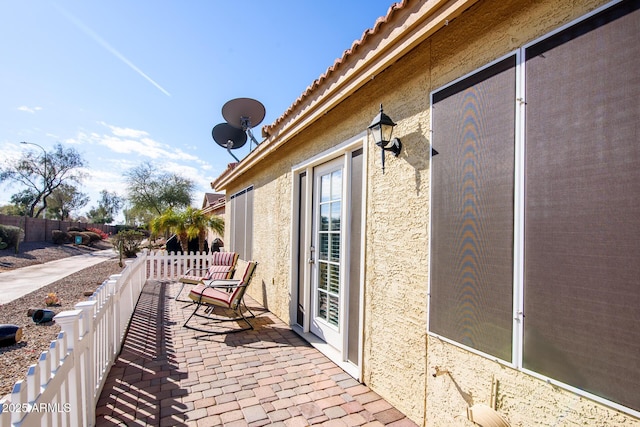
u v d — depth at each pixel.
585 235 1.49
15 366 3.54
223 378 3.23
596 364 1.43
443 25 2.10
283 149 5.45
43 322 5.15
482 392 1.92
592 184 1.47
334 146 3.85
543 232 1.65
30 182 28.39
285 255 5.20
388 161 2.88
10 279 9.54
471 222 2.03
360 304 3.20
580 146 1.52
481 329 1.94
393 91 2.86
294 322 4.94
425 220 2.43
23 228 20.77
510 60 1.86
